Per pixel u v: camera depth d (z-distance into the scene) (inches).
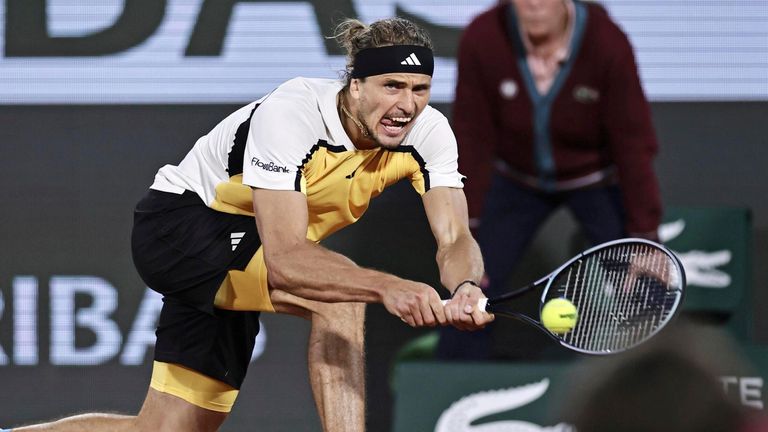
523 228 811.4
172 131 843.4
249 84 842.2
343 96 460.1
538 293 835.4
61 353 836.6
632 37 839.1
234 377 542.6
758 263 833.5
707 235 791.7
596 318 436.8
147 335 838.5
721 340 167.5
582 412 153.2
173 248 510.0
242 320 537.3
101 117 842.8
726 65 836.6
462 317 414.9
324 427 490.9
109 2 840.3
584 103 771.4
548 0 747.4
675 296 406.3
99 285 839.1
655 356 154.9
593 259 459.5
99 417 556.7
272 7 839.7
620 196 798.5
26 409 833.5
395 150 475.8
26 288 837.8
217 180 494.9
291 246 432.1
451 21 836.0
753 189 837.8
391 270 837.2
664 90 839.7
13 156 841.5
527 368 709.3
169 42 842.8
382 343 836.6
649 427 149.5
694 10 835.4
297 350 837.2
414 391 715.4
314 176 466.0
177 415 541.6
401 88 434.9
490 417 708.0
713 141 839.7
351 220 497.4
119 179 843.4
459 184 489.7
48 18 839.7
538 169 795.4
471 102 785.6
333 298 420.2
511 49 769.6
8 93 839.7
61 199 842.2
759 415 168.1
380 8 836.6
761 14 834.2
